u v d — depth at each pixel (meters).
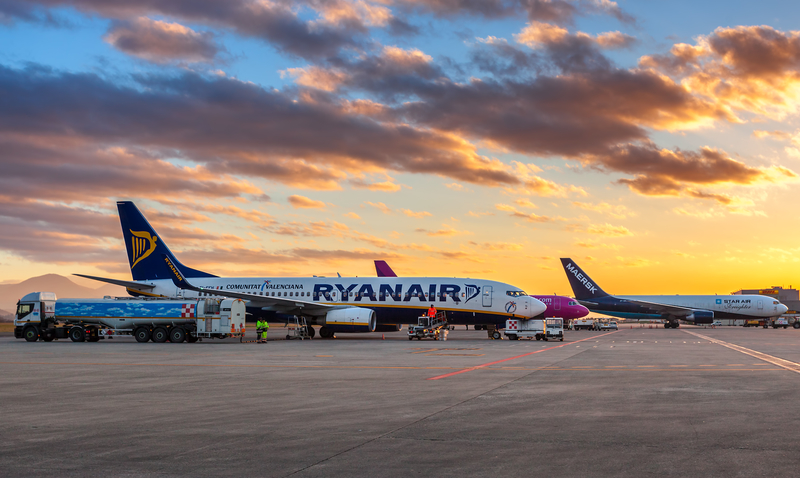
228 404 16.11
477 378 22.31
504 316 54.53
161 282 62.03
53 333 51.31
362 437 11.73
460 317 55.41
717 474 8.98
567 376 22.89
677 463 9.64
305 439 11.55
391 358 32.16
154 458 10.08
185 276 62.88
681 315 101.12
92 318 50.25
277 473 9.12
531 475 8.95
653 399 16.78
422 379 22.02
